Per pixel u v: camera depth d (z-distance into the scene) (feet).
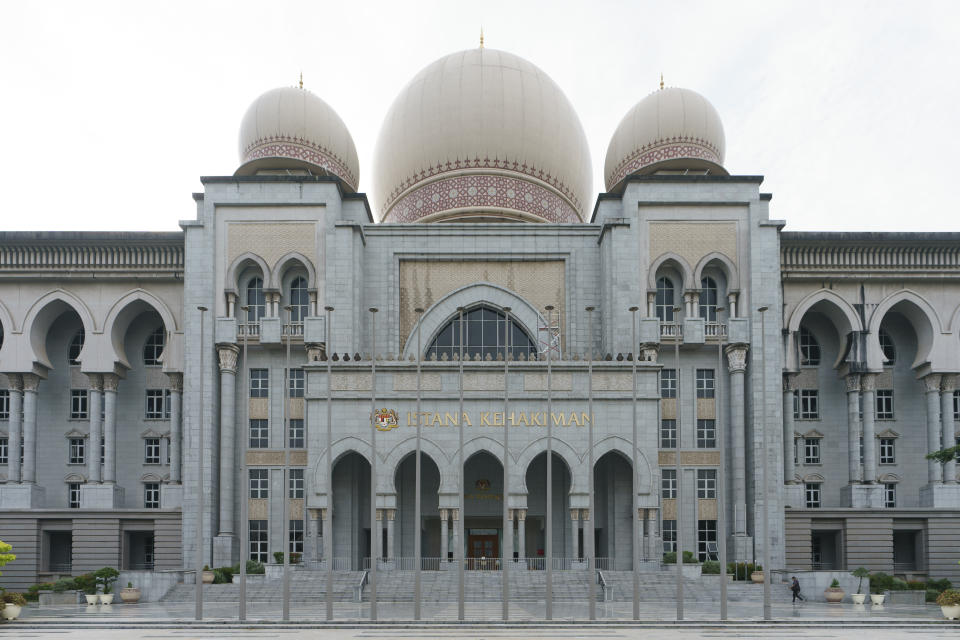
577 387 156.25
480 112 202.28
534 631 94.53
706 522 167.32
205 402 169.27
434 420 154.81
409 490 167.22
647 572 148.46
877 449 190.60
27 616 114.73
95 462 179.83
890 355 194.39
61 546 182.91
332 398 156.15
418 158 204.95
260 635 90.89
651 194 176.55
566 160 209.77
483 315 180.24
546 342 172.55
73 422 188.34
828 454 189.57
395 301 181.57
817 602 139.44
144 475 185.57
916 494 188.55
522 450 153.38
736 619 104.06
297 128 193.47
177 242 182.09
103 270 182.60
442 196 201.67
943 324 185.57
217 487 169.27
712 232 176.35
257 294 179.01
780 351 171.63
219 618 107.76
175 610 123.13
